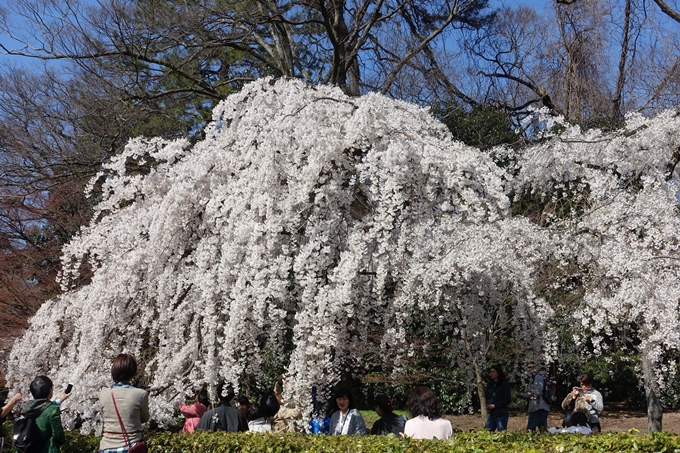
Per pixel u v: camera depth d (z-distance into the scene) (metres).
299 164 5.32
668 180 7.22
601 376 10.57
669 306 5.71
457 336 7.78
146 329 6.28
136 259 5.43
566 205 7.82
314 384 4.89
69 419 5.41
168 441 4.82
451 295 5.80
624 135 6.84
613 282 5.98
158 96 12.08
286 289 5.05
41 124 11.70
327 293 4.79
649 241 6.24
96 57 11.62
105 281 5.67
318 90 6.18
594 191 6.86
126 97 12.01
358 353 5.77
